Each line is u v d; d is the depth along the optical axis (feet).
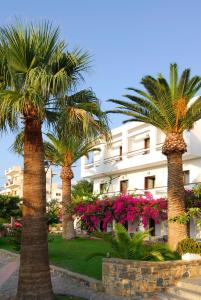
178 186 61.52
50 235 107.14
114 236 47.65
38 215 35.94
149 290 39.81
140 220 95.66
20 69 36.35
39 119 36.42
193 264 43.68
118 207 93.61
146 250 44.93
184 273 42.73
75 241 89.56
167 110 62.03
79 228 118.93
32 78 33.83
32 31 36.50
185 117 62.49
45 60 37.14
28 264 35.27
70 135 38.45
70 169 97.81
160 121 63.93
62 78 34.22
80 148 95.71
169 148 62.44
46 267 35.81
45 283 35.47
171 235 59.88
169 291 40.27
